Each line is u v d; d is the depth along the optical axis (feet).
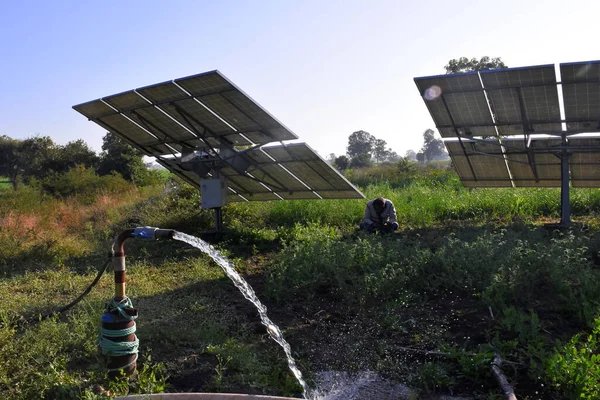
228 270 19.56
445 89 33.76
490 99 33.65
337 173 37.06
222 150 37.73
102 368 15.97
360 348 18.20
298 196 42.57
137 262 31.94
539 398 14.29
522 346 17.49
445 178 70.28
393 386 15.89
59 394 14.62
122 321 15.61
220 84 31.48
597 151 36.76
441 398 15.01
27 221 45.21
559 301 21.25
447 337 18.74
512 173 42.47
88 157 131.75
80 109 39.19
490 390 14.89
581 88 31.04
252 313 22.18
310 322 20.94
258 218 46.42
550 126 34.71
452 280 23.61
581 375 13.87
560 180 41.57
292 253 28.55
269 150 37.45
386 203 38.60
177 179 67.36
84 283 27.63
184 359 17.34
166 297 24.11
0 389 15.43
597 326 16.94
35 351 17.21
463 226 38.37
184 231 42.52
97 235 45.16
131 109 37.06
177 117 36.86
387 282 23.40
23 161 166.91
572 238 26.14
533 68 30.50
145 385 14.96
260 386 15.53
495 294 21.72
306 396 15.23
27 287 27.17
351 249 27.50
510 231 31.73
